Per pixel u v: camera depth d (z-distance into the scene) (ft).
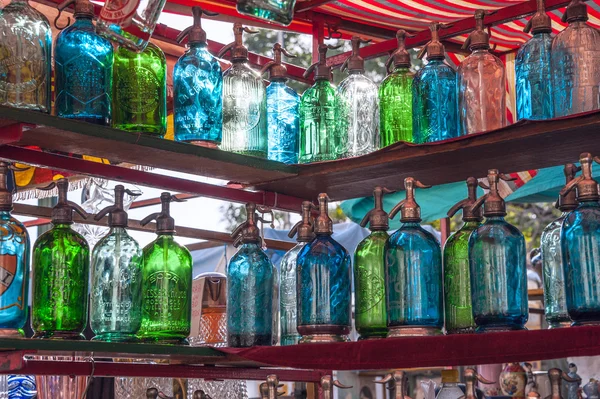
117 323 6.54
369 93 7.51
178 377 7.25
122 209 6.81
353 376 20.39
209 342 7.85
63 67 6.28
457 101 6.88
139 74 6.55
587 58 6.29
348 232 15.81
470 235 6.30
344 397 20.34
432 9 8.84
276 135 7.58
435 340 5.91
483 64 6.77
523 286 6.10
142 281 6.79
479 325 6.11
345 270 6.76
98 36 6.36
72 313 6.31
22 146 7.03
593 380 11.05
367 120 7.46
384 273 6.51
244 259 7.16
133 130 6.51
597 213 5.77
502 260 6.05
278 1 5.74
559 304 6.30
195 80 6.83
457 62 10.68
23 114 5.67
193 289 7.88
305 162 7.60
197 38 6.94
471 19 8.25
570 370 9.80
